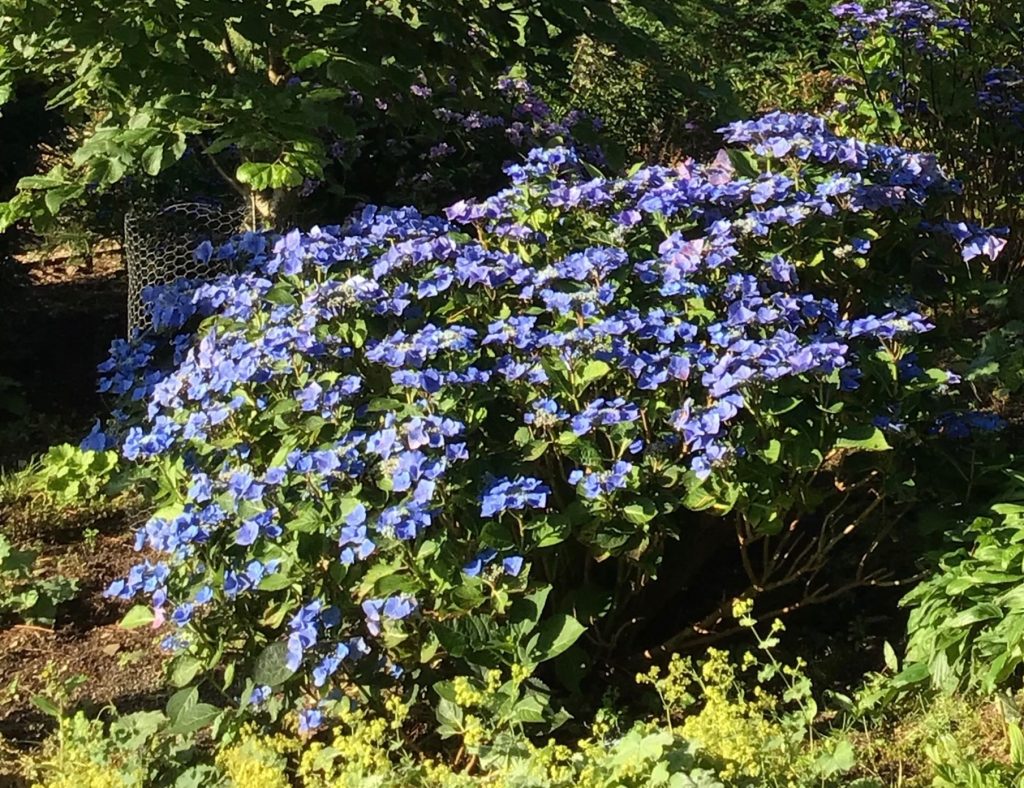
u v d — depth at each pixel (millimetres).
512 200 3166
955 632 2736
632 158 6238
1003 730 2559
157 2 3252
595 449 2697
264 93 3346
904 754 2570
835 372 2666
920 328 2787
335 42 3514
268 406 2879
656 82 6012
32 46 3508
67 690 2975
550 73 4332
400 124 4324
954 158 4816
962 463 3178
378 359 2689
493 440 2809
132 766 2602
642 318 2914
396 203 5008
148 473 3100
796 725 2598
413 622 2629
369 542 2453
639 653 3154
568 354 2736
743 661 3023
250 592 2717
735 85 6230
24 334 6098
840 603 3342
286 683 2664
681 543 3213
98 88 3662
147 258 4484
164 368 3604
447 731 2562
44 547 4027
